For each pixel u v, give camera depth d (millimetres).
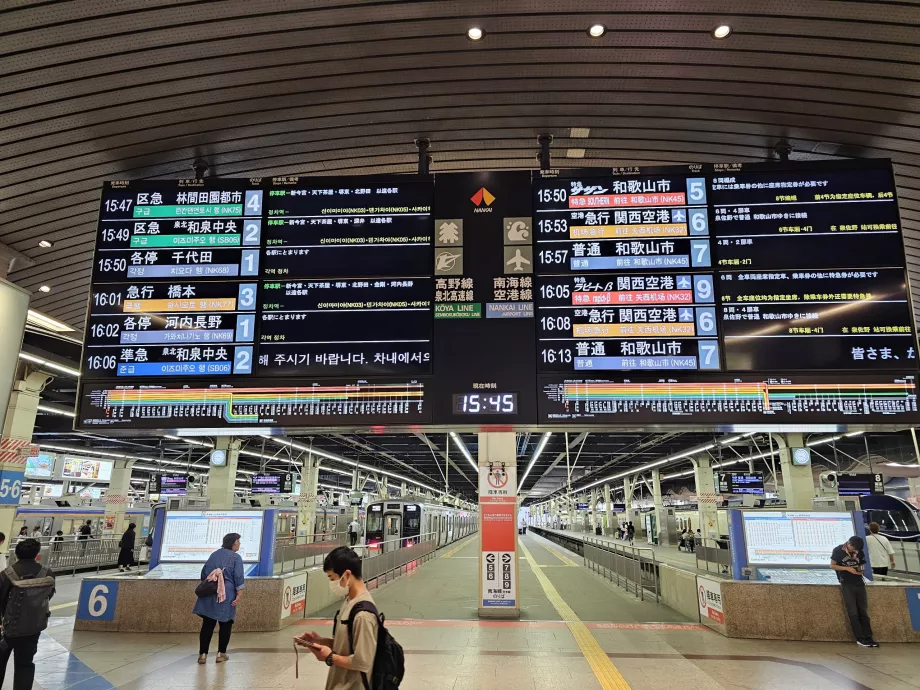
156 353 6938
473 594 14219
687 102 7242
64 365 14859
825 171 7199
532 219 7262
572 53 6445
